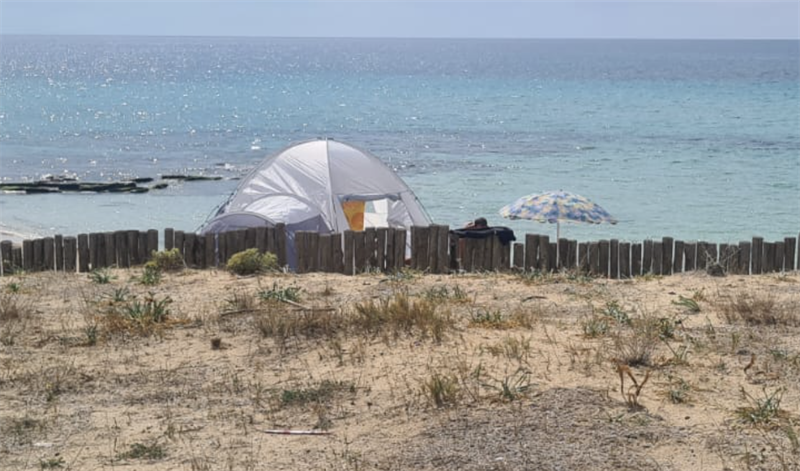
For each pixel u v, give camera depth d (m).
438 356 9.39
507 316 11.20
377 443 7.21
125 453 7.10
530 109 73.62
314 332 10.47
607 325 10.59
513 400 7.97
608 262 15.33
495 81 124.31
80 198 32.84
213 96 90.69
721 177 37.31
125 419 7.90
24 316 11.40
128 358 9.70
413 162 42.28
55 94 91.19
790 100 83.62
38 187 34.41
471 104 79.56
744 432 7.23
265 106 77.19
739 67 186.00
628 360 9.09
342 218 18.47
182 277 14.27
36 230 27.58
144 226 28.52
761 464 6.60
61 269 15.34
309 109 73.88
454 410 7.80
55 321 11.27
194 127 58.84
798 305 11.80
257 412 8.03
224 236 15.57
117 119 63.97
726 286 13.53
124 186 34.69
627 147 47.56
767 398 7.98
